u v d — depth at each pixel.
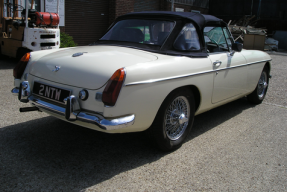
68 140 3.49
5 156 2.99
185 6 19.20
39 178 2.62
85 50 3.30
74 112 2.65
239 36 18.55
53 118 4.20
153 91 2.80
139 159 3.10
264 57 5.08
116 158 3.10
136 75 2.64
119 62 2.80
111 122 2.54
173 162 3.07
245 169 3.00
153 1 16.22
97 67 2.72
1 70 7.30
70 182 2.59
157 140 3.09
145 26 3.60
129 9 14.12
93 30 13.13
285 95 6.36
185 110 3.41
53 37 8.31
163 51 3.27
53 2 11.17
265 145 3.63
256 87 5.22
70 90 2.74
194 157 3.22
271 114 4.95
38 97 3.06
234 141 3.72
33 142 3.37
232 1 22.16
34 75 3.14
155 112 2.89
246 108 5.27
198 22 3.60
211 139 3.76
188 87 3.35
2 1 9.03
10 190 2.41
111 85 2.53
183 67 3.13
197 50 3.50
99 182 2.62
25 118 4.12
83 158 3.06
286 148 3.57
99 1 13.04
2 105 4.55
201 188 2.62
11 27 8.45
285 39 20.73
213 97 3.79
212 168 2.99
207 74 3.51
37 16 7.90
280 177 2.88
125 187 2.57
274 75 8.82
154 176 2.78
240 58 4.30
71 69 2.81
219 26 4.02
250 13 21.81
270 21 21.53
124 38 3.68
